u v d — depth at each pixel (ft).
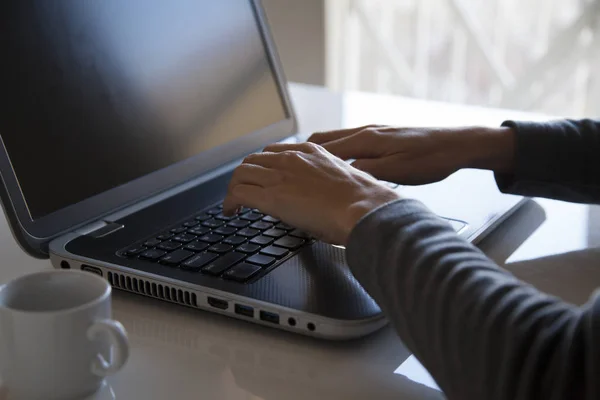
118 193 2.57
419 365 1.82
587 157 2.64
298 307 1.89
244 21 3.37
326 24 8.21
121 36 2.72
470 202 2.72
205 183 2.88
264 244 2.29
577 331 1.33
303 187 2.06
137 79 2.75
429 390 1.72
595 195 2.68
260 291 1.98
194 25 3.07
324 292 1.98
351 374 1.78
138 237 2.35
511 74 8.13
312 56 8.43
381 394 1.70
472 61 8.27
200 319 2.04
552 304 1.44
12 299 1.66
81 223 2.42
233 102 3.22
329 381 1.75
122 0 2.75
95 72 2.58
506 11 7.92
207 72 3.10
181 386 1.72
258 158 2.26
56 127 2.40
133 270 2.11
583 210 2.89
